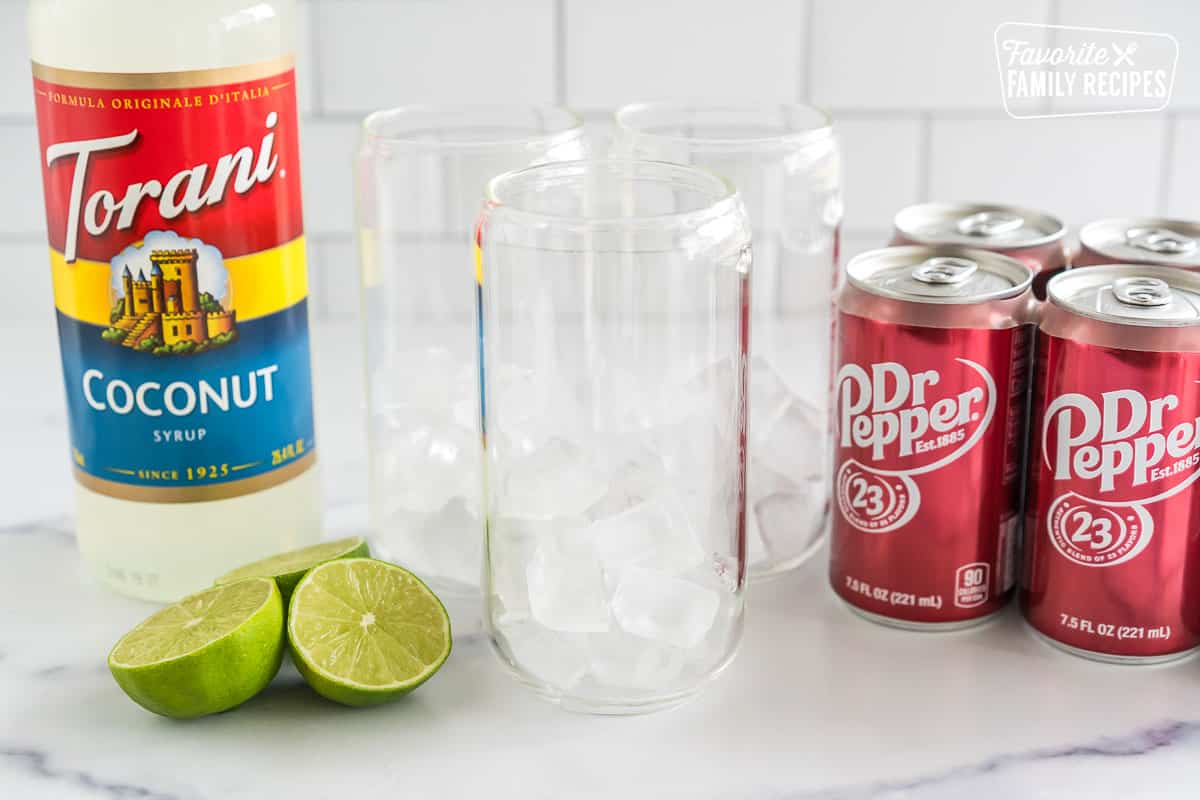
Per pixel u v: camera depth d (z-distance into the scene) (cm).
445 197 80
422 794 63
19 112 116
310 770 65
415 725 68
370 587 71
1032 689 71
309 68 116
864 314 71
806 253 81
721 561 72
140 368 74
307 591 70
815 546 84
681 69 117
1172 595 70
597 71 117
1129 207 122
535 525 69
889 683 71
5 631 77
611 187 70
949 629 75
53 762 65
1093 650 72
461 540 79
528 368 74
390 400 82
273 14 73
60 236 74
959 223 81
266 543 79
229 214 73
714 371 72
